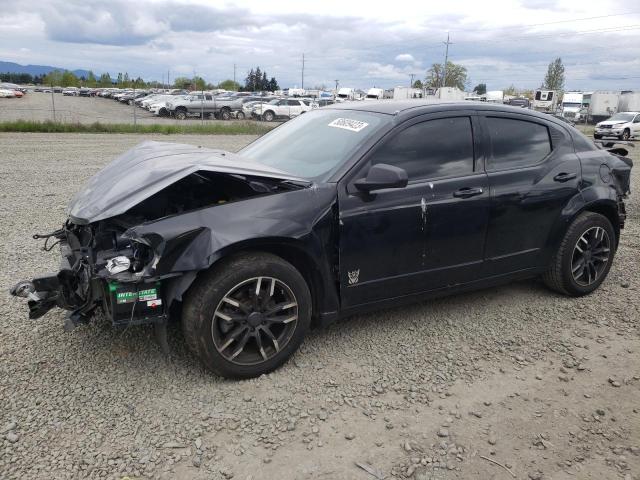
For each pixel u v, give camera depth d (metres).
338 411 3.16
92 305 3.25
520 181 4.32
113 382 3.36
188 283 3.09
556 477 2.70
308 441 2.90
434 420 3.12
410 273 3.91
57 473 2.60
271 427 3.00
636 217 8.30
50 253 5.77
